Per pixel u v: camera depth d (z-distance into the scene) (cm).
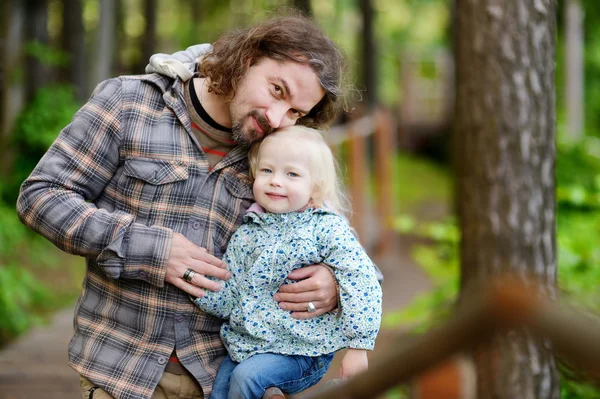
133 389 224
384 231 955
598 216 641
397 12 2328
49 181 222
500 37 333
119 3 1521
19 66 971
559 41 1631
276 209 229
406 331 526
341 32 1923
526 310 86
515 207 335
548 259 341
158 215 226
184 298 228
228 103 226
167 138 228
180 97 229
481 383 319
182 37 1725
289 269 228
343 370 226
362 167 841
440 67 2180
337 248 227
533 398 314
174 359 231
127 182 228
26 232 788
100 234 218
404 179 1691
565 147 1046
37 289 666
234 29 229
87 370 229
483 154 337
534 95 335
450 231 580
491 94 335
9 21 963
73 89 1034
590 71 1809
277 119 219
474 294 94
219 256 232
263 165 231
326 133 247
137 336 229
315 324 231
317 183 232
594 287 462
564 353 83
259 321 228
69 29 1109
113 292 232
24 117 937
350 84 236
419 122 2128
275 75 216
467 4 339
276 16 234
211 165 235
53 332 608
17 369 508
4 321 604
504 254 336
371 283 226
